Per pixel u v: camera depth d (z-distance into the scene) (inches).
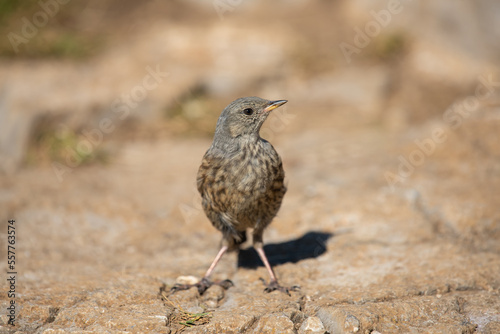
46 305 269.6
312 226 378.3
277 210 302.5
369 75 725.3
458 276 294.0
